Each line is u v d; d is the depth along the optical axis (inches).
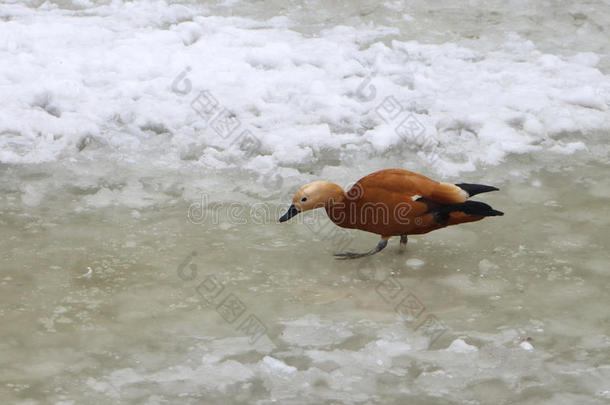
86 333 335.6
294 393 303.9
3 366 314.0
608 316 350.9
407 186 369.4
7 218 418.0
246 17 682.2
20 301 354.0
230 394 302.8
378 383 310.2
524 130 519.8
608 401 299.7
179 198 445.4
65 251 392.8
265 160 480.7
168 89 553.6
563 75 589.0
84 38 620.4
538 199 447.5
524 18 686.5
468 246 405.7
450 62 606.5
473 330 342.3
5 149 481.1
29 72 562.3
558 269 385.4
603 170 479.8
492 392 305.3
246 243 406.6
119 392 302.2
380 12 694.5
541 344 332.8
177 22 668.7
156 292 364.8
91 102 532.1
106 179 461.1
